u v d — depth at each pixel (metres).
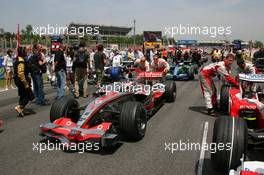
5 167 4.48
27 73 8.11
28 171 4.34
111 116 5.96
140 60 9.88
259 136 4.07
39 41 29.23
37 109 8.82
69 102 5.92
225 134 3.77
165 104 9.52
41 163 4.62
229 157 3.74
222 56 23.19
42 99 9.56
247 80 5.50
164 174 4.23
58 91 10.09
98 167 4.47
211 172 4.29
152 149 5.25
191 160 4.75
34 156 4.92
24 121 7.35
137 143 5.56
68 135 4.76
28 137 5.99
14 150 5.21
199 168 4.44
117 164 4.58
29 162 4.67
